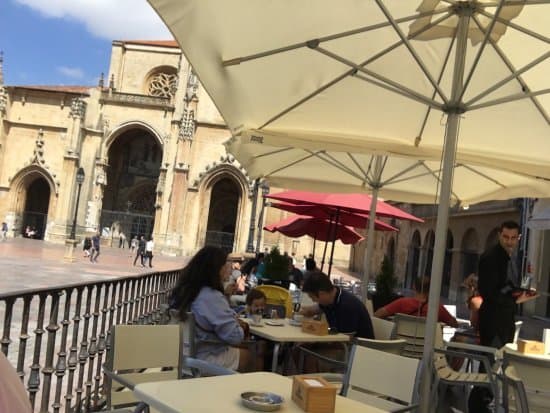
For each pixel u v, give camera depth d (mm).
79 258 42750
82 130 61812
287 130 6742
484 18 5023
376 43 5574
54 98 63688
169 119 62125
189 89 59969
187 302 5742
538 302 24469
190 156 59500
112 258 46906
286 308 9750
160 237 59750
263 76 5762
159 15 4434
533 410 5148
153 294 9859
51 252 45938
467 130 6836
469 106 5117
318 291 7457
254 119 6516
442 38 5523
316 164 10203
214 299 5715
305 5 4824
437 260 5141
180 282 5887
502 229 7305
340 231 16156
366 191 10836
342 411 3318
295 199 12055
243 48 5223
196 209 59312
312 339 6836
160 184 60500
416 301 8734
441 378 6574
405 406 4250
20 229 64438
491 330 7312
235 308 9930
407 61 5914
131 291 8172
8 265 30406
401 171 10320
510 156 6957
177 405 3059
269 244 58344
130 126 62688
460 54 5051
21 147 64062
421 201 10977
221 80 5539
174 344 4773
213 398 3258
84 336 6203
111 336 4441
